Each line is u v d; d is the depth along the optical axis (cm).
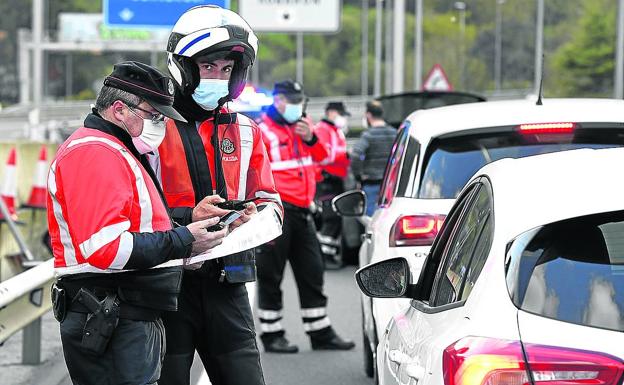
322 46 16950
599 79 11456
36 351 1189
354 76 16675
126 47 9769
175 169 677
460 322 474
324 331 1287
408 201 905
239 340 684
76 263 590
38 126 3556
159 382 680
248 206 658
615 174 489
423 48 12731
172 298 610
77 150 581
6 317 977
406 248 890
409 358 558
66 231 591
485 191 549
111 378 599
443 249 641
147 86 591
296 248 1277
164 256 587
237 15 677
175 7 3438
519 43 14512
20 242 1672
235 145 688
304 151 1258
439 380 466
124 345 598
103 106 595
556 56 11819
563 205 472
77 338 598
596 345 424
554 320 440
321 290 1284
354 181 2062
